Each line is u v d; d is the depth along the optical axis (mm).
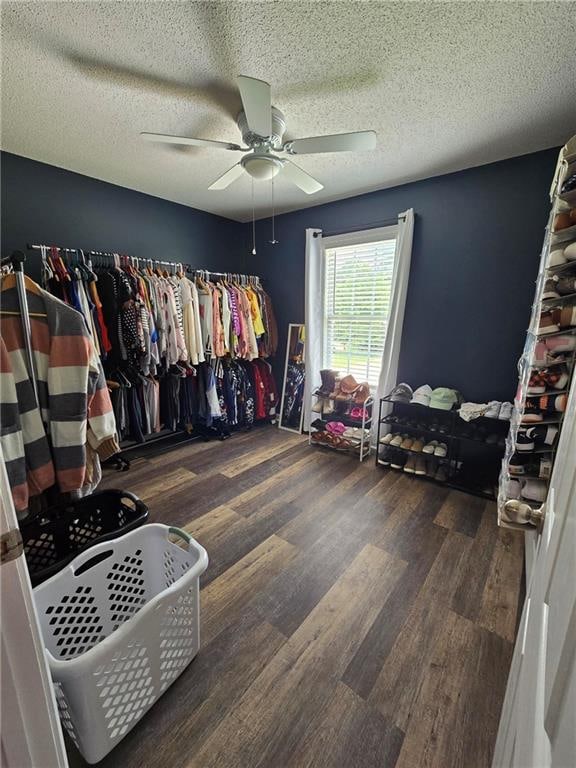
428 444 2631
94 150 2199
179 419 3119
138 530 1329
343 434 3074
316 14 1172
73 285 2309
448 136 1979
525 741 442
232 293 3295
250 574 1639
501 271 2379
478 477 2463
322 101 1661
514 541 1877
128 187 2857
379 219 2900
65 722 936
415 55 1361
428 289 2703
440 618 1405
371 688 1140
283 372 3938
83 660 837
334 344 3389
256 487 2471
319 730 1026
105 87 1562
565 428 690
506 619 1401
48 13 1153
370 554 1778
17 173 2312
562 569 434
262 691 1127
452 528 1994
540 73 1449
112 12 1155
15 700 386
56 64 1407
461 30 1235
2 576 371
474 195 2410
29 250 2404
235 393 3465
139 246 3021
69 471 1274
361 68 1437
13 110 1743
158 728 1024
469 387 2623
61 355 1232
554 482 714
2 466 376
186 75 1480
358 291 3145
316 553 1786
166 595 1042
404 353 2900
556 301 1405
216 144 1720
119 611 1295
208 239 3578
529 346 1705
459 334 2609
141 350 2574
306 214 3393
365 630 1350
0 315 1112
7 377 1102
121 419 2648
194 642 1207
